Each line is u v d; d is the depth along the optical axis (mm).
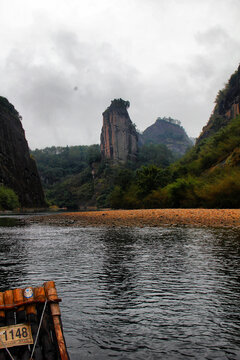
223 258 11273
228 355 4480
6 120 130250
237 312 6160
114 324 5641
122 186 91562
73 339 5047
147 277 8883
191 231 20609
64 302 6855
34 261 11555
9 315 3793
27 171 137250
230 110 150250
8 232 23922
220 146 69562
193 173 72312
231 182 42188
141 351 4621
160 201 64000
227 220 26391
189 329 5391
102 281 8555
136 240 16781
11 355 3527
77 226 28906
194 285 8008
